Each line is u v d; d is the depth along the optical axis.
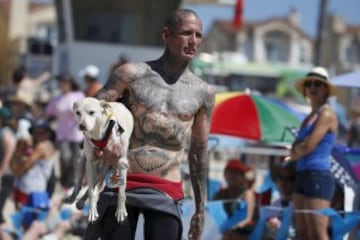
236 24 33.56
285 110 14.12
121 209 7.09
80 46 35.88
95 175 7.07
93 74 20.11
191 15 7.46
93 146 6.98
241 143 19.33
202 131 7.71
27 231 13.35
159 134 7.43
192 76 7.63
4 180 14.29
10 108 17.22
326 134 10.95
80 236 13.73
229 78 48.09
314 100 11.16
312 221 10.88
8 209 15.94
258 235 12.05
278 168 12.86
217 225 12.07
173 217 7.42
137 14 36.06
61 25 37.56
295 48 108.19
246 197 12.58
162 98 7.43
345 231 11.05
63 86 19.75
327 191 10.95
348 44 104.88
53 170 14.58
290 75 47.41
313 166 10.92
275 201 13.28
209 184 13.71
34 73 45.06
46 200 13.73
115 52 36.06
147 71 7.48
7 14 85.56
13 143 14.06
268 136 13.75
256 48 105.50
